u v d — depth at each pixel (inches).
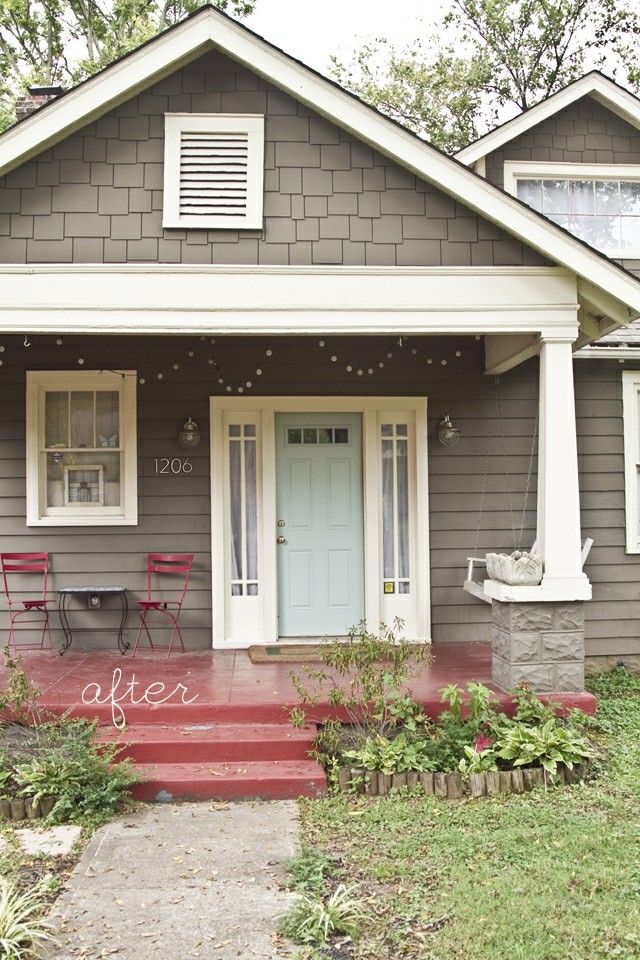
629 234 328.5
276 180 223.5
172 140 221.6
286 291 219.5
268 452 291.1
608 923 128.5
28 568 280.5
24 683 205.8
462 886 140.4
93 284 215.6
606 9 668.1
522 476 296.7
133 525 285.6
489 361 288.8
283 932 128.3
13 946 120.6
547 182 327.3
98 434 291.1
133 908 135.8
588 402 303.4
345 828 167.8
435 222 224.8
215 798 184.7
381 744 193.5
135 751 195.6
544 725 198.7
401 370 294.2
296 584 296.4
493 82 698.8
